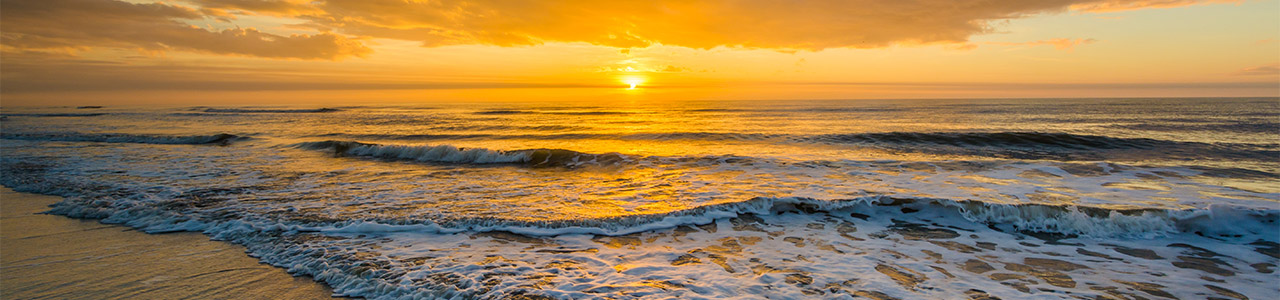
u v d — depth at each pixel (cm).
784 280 422
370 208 707
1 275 437
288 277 434
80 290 404
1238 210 587
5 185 891
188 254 495
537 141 1880
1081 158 1356
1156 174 957
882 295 388
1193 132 2108
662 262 472
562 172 1108
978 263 474
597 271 442
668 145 1702
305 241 534
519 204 747
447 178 1019
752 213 661
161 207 688
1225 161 1275
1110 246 529
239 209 689
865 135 1853
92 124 3206
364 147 1506
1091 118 3212
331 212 675
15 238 550
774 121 3034
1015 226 607
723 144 1709
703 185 909
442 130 2438
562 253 497
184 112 5150
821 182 920
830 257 491
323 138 1988
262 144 1744
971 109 4738
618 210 705
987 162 1110
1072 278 433
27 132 2453
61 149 1598
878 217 651
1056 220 603
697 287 402
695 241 546
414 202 757
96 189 845
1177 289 407
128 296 393
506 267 449
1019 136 1755
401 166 1221
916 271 449
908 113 4022
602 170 1124
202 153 1470
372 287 404
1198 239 546
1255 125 2445
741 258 487
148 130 2558
